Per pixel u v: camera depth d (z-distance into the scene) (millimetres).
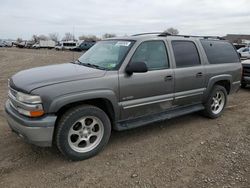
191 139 4730
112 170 3662
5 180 3395
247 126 5426
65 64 4809
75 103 3902
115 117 4234
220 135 4930
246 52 23672
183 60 5102
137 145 4453
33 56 33500
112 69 4168
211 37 5984
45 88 3543
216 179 3459
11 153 4082
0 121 5426
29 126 3516
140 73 4371
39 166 3738
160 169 3693
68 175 3529
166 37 4953
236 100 7727
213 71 5617
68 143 3766
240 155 4117
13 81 3990
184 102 5223
